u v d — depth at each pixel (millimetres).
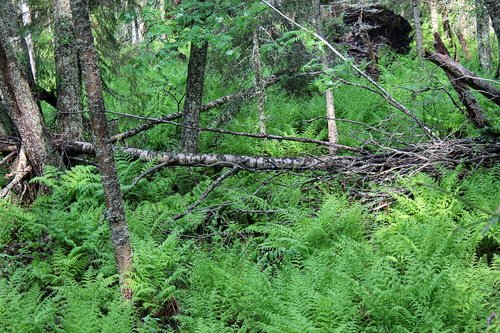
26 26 11211
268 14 11094
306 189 8656
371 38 16375
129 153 9977
